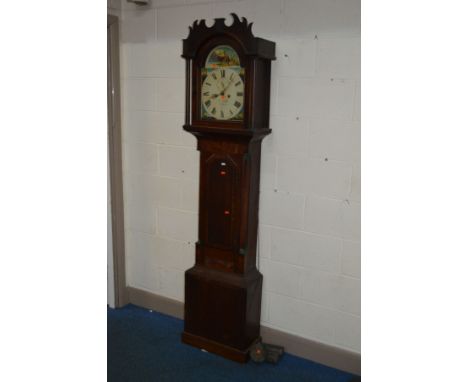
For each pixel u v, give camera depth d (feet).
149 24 7.89
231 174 6.88
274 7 6.65
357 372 7.04
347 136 6.45
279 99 6.85
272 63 6.81
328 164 6.67
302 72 6.60
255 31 6.88
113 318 8.72
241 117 6.42
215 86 6.53
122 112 8.54
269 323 7.69
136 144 8.54
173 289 8.75
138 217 8.86
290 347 7.52
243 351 7.25
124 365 7.21
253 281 7.20
